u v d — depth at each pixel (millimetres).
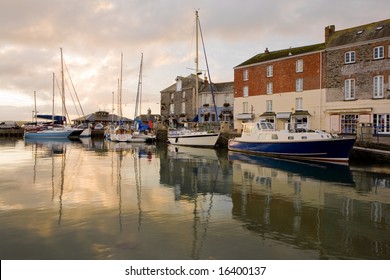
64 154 28875
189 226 8852
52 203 11016
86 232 8250
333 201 11969
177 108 59562
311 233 8492
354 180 16172
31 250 7152
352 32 34750
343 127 33688
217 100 54438
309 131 25750
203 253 7117
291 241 7902
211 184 14961
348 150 21406
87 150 33219
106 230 8430
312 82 36094
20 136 67000
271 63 40250
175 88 61312
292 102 37938
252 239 7984
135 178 16422
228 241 7820
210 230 8555
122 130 48531
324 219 9734
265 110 40875
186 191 13375
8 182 14836
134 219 9375
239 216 9867
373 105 31391
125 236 8023
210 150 32688
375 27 33094
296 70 37594
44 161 23359
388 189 14078
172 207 10750
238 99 44219
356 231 8703
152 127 52094
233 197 12383
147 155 28031
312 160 23281
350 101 32969
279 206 11141
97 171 18672
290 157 24484
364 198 12469
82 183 14836
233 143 30672
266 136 26516
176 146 38031
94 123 76500
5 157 25984
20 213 9805
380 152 21688
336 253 7262
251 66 42562
